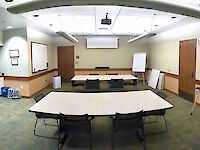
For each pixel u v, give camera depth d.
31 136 2.86
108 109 2.43
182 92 5.33
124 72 8.52
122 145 2.56
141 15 4.12
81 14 3.98
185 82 5.14
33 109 2.42
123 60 8.47
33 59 5.64
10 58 5.46
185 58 5.14
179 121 3.46
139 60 7.89
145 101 2.83
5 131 3.05
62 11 3.69
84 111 2.36
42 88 6.54
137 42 8.41
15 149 2.47
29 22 4.46
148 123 3.37
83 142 2.67
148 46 8.41
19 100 5.09
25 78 5.29
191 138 2.76
